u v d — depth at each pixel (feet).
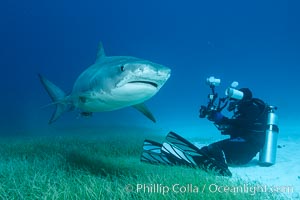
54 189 11.94
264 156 21.13
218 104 22.09
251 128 21.84
